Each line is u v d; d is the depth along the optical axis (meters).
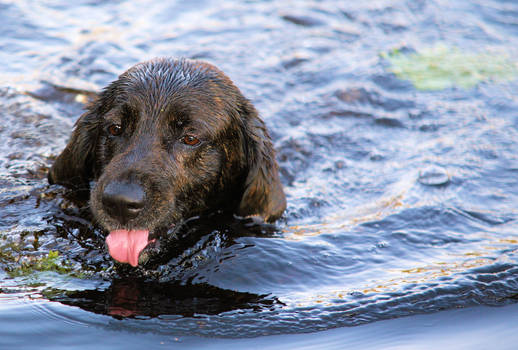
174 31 16.73
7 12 17.00
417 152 12.26
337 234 9.38
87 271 8.07
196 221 9.52
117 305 7.55
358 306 7.82
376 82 14.83
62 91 13.27
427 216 9.98
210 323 7.40
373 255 8.91
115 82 9.36
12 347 6.79
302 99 14.04
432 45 16.67
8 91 12.73
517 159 11.95
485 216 10.14
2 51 15.09
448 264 8.73
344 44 16.58
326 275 8.42
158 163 8.58
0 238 8.32
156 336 7.15
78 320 7.28
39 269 8.04
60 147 10.85
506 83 15.00
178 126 8.89
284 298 7.93
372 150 12.39
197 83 9.17
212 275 8.23
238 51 15.80
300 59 15.60
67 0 18.14
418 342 7.27
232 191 9.91
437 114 13.68
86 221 8.91
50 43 15.77
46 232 8.55
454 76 15.23
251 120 9.77
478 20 18.22
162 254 8.57
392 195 10.77
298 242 9.08
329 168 11.77
